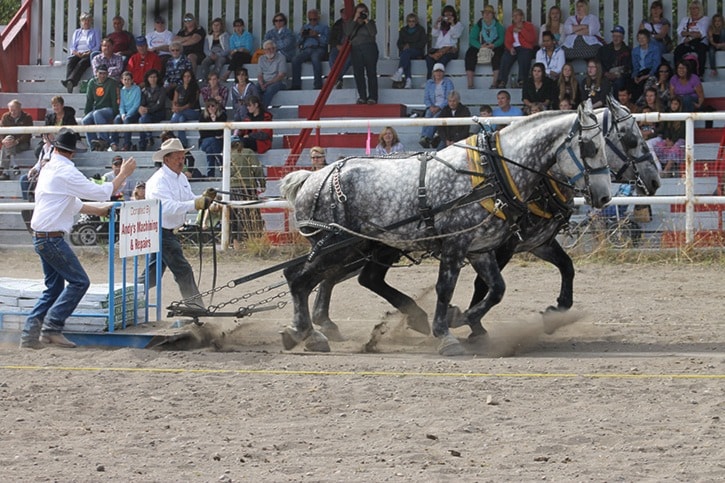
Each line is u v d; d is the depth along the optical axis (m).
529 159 12.02
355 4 27.59
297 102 26.12
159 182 14.01
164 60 26.19
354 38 25.08
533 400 9.88
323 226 12.70
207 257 20.47
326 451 8.47
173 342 12.66
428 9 28.56
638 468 7.97
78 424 9.31
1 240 22.98
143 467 8.09
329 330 13.45
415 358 12.09
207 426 9.23
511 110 23.48
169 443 8.72
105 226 21.41
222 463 8.19
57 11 29.25
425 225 12.28
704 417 9.25
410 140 24.14
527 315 15.01
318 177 12.91
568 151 11.93
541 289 17.11
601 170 11.91
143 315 13.71
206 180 22.19
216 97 25.53
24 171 24.17
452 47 26.14
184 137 24.73
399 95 25.97
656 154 21.52
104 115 25.41
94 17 28.92
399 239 12.45
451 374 10.96
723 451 8.33
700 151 22.30
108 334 12.70
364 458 8.28
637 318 14.66
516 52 25.47
